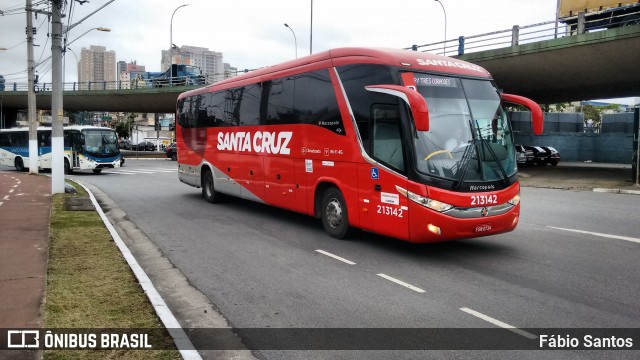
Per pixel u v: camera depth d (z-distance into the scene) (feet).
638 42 64.18
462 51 82.79
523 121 152.05
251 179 40.52
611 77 81.00
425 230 24.80
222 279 23.07
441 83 26.68
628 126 136.98
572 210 44.32
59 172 53.36
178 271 24.44
